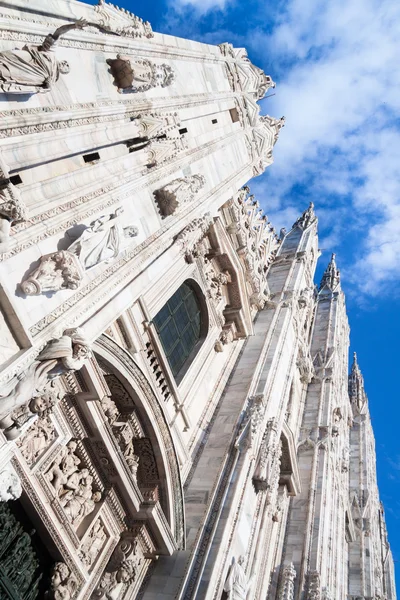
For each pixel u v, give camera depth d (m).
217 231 23.53
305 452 34.69
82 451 14.53
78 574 13.74
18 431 10.02
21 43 10.43
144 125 14.98
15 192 9.50
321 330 52.81
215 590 15.84
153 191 15.77
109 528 15.36
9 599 11.85
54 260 10.66
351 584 39.69
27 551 12.73
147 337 17.56
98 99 13.05
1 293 9.59
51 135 11.20
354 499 47.56
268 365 27.14
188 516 18.06
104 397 14.91
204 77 21.59
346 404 55.34
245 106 26.12
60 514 13.25
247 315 26.52
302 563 25.86
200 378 22.17
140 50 15.73
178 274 20.52
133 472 16.25
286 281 38.16
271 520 24.69
